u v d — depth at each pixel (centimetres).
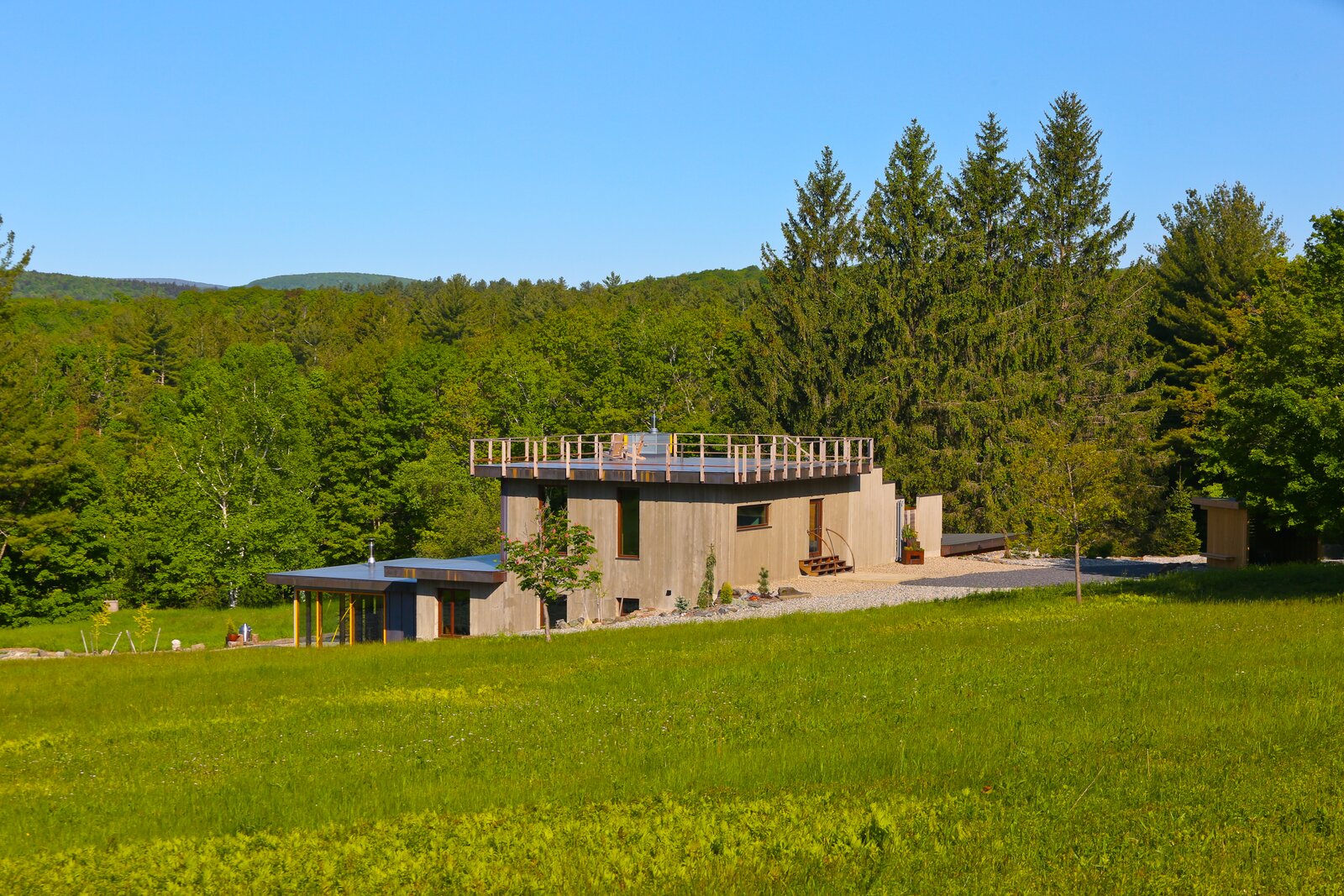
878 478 4403
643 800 1311
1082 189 6975
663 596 3641
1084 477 2917
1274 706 1533
